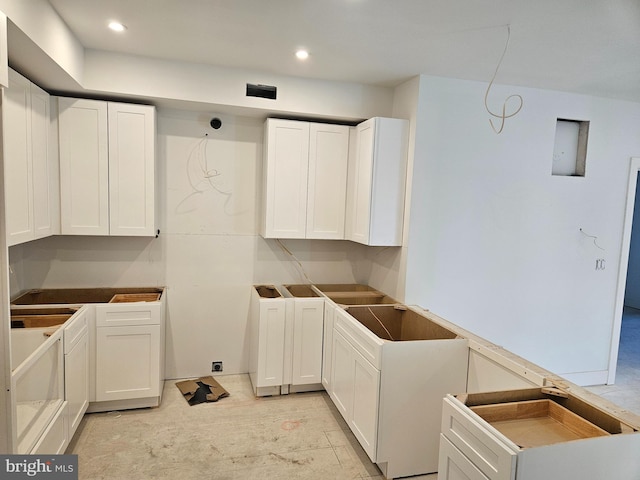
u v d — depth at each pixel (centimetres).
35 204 258
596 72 301
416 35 244
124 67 292
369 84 343
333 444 276
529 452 135
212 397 329
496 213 344
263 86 322
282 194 342
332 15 222
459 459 162
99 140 301
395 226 328
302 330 335
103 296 337
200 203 356
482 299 347
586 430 159
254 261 374
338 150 351
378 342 234
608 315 391
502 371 217
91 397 294
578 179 367
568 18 215
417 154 317
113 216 308
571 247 371
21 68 238
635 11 205
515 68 296
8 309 165
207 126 351
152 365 305
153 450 262
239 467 249
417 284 327
